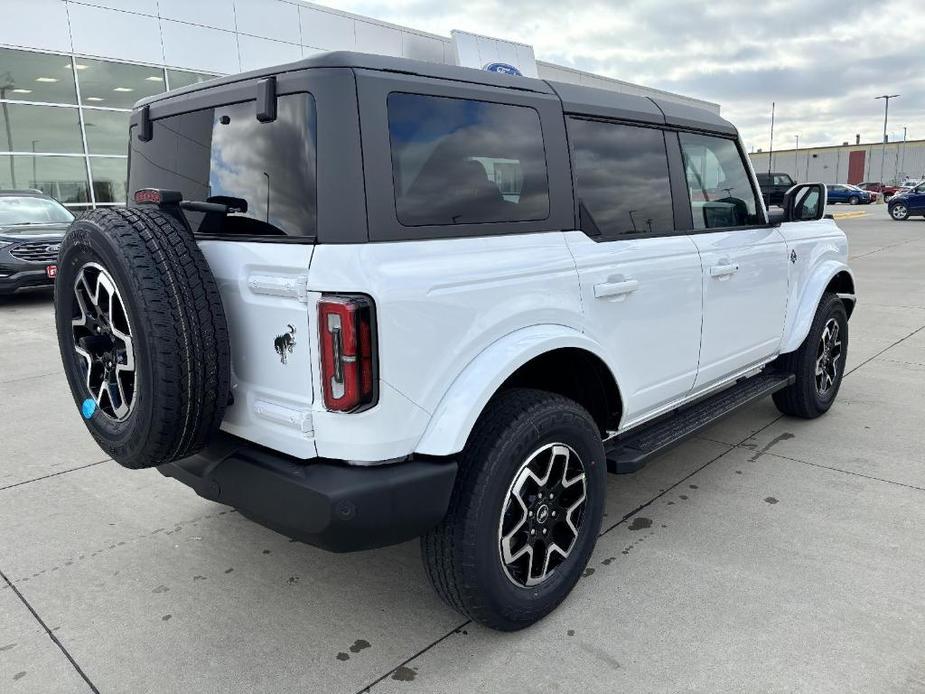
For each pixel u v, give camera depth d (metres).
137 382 2.19
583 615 2.66
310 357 2.11
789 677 2.29
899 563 2.96
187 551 3.23
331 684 2.33
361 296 2.03
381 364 2.07
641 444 3.13
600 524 2.82
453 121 2.34
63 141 15.94
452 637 2.56
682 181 3.35
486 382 2.27
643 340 3.04
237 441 2.45
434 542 2.36
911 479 3.81
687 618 2.62
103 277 2.30
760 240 3.88
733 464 4.07
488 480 2.31
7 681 2.37
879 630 2.51
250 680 2.36
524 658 2.43
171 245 2.18
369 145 2.09
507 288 2.39
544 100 2.68
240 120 2.36
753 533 3.25
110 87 16.33
